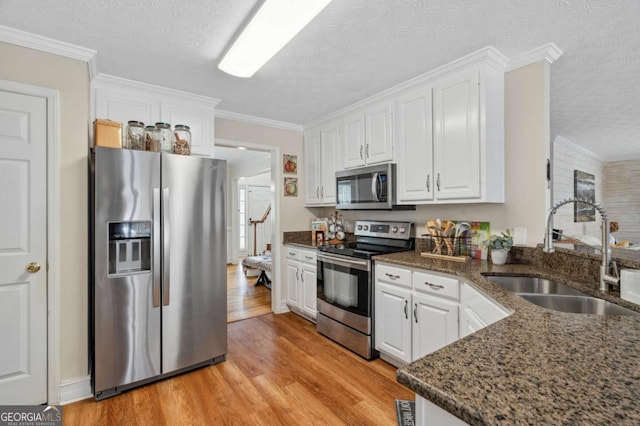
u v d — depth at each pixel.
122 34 1.82
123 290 2.05
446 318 2.01
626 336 0.88
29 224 1.87
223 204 2.51
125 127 2.45
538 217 2.07
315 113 3.34
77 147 2.01
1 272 1.79
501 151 2.20
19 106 1.84
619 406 0.54
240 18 1.67
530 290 1.82
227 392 2.08
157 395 2.04
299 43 1.91
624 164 6.28
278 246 3.73
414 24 1.72
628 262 1.43
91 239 2.12
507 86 2.21
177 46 1.95
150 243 2.15
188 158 2.31
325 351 2.70
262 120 3.52
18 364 1.84
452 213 2.62
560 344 0.82
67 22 1.70
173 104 2.69
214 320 2.45
